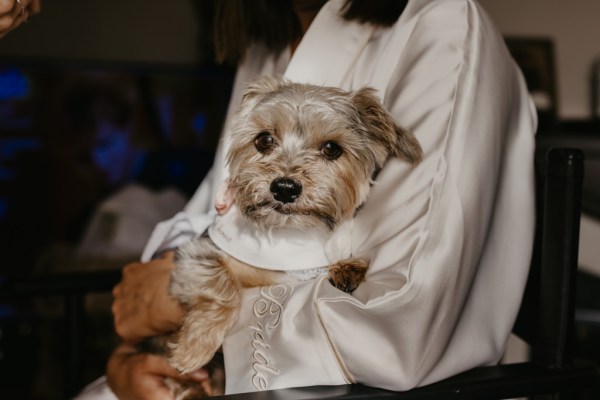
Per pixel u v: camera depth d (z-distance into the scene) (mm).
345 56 1429
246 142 1378
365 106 1329
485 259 1321
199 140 4750
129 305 1561
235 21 1639
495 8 4777
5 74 4430
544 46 4766
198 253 1434
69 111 4531
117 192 4602
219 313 1357
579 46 4855
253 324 1310
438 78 1268
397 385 1172
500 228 1331
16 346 4000
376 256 1244
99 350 3619
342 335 1187
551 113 4742
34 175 4488
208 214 1594
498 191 1325
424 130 1250
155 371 1496
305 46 1447
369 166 1342
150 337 1580
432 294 1172
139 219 4527
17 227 4453
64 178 4523
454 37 1287
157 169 4680
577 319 3012
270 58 1635
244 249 1379
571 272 1285
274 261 1349
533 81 4754
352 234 1349
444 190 1204
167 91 4691
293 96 1341
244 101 1411
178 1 4781
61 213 4516
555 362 1293
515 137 1359
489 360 1299
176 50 4812
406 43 1354
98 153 4559
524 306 1419
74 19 4633
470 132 1230
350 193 1334
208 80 4734
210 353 1374
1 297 1775
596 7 4832
